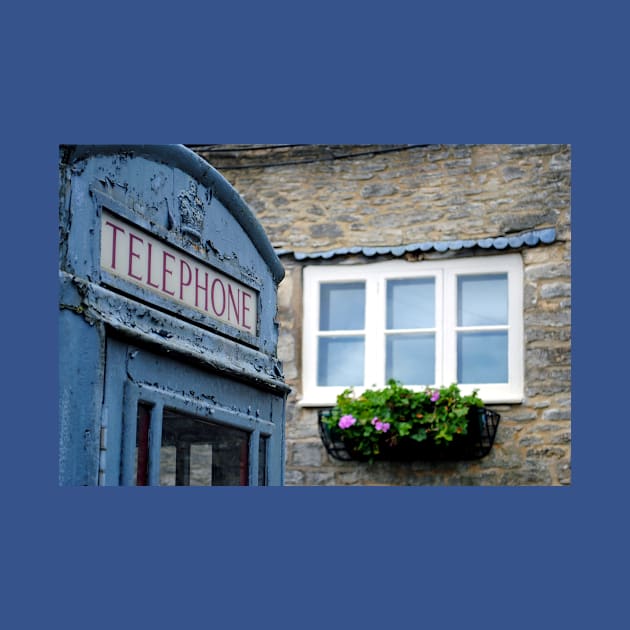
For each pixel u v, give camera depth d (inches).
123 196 169.6
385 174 359.3
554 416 332.2
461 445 334.3
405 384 353.1
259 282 215.8
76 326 157.0
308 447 351.3
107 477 160.7
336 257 360.5
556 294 339.3
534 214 344.5
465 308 350.0
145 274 174.7
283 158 366.3
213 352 193.8
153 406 173.5
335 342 360.2
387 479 343.3
